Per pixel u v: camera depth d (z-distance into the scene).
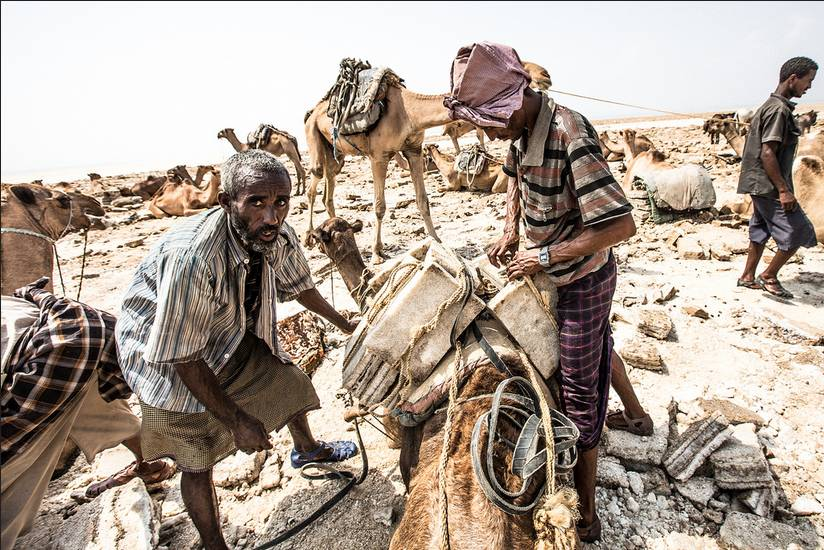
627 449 3.23
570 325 2.39
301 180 14.46
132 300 2.39
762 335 4.56
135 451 3.20
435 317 2.32
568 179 2.18
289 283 2.85
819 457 3.19
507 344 2.43
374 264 7.11
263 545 2.90
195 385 2.22
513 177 2.83
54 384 2.39
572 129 2.09
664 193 7.58
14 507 2.44
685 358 4.30
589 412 2.46
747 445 3.12
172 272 2.07
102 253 9.24
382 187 7.09
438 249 2.59
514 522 1.81
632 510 2.94
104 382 2.75
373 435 3.77
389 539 2.90
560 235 2.35
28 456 2.45
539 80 5.62
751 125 4.87
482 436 2.00
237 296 2.36
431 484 1.95
